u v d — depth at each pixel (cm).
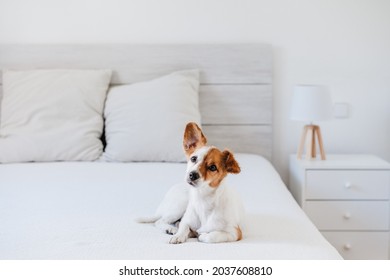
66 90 264
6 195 190
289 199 192
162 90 261
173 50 284
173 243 138
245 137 289
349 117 293
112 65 285
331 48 289
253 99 286
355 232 254
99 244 138
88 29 288
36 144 251
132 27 288
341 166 250
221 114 288
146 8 287
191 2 286
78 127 257
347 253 255
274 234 148
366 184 251
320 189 252
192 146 148
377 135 294
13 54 284
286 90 292
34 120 257
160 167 238
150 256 127
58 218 162
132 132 252
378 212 252
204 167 136
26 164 245
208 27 288
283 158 296
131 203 181
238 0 286
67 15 287
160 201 183
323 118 254
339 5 286
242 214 150
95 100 268
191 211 145
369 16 286
